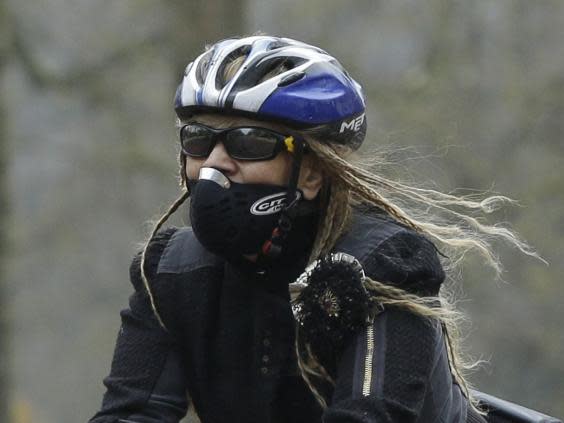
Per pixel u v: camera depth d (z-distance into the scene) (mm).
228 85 9281
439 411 9586
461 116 50750
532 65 54250
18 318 80875
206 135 9383
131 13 42000
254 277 9820
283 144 9328
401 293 9172
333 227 9531
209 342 10008
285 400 9922
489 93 53188
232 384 9992
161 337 10102
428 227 9648
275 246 9484
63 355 88062
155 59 39812
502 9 53594
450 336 9797
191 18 32844
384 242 9406
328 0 49125
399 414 8953
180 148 9969
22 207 61281
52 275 75188
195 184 9609
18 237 51156
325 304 9227
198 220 9391
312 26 49594
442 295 10750
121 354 10109
